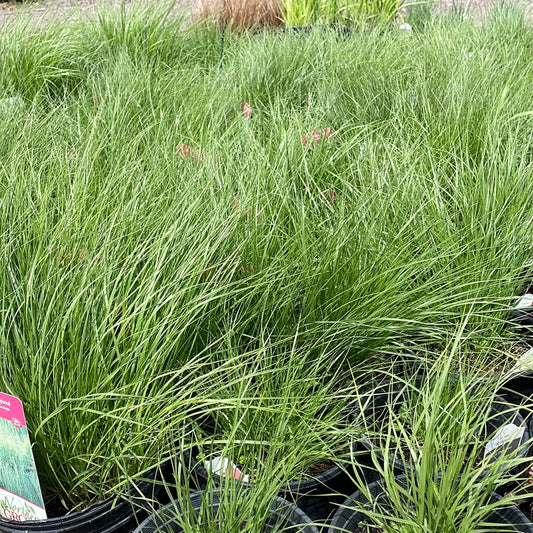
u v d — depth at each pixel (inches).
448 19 243.4
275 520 70.0
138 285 85.0
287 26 246.8
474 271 99.0
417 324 94.0
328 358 90.3
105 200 98.9
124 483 72.5
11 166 109.5
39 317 79.5
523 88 154.9
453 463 64.5
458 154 132.6
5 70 184.9
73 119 147.6
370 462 80.5
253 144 122.6
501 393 91.9
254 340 87.7
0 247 89.5
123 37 212.5
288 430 77.8
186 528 64.9
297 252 95.8
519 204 111.7
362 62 176.7
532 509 77.4
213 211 93.2
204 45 223.8
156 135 135.8
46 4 275.6
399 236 100.0
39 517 73.9
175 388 81.1
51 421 76.3
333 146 128.9
